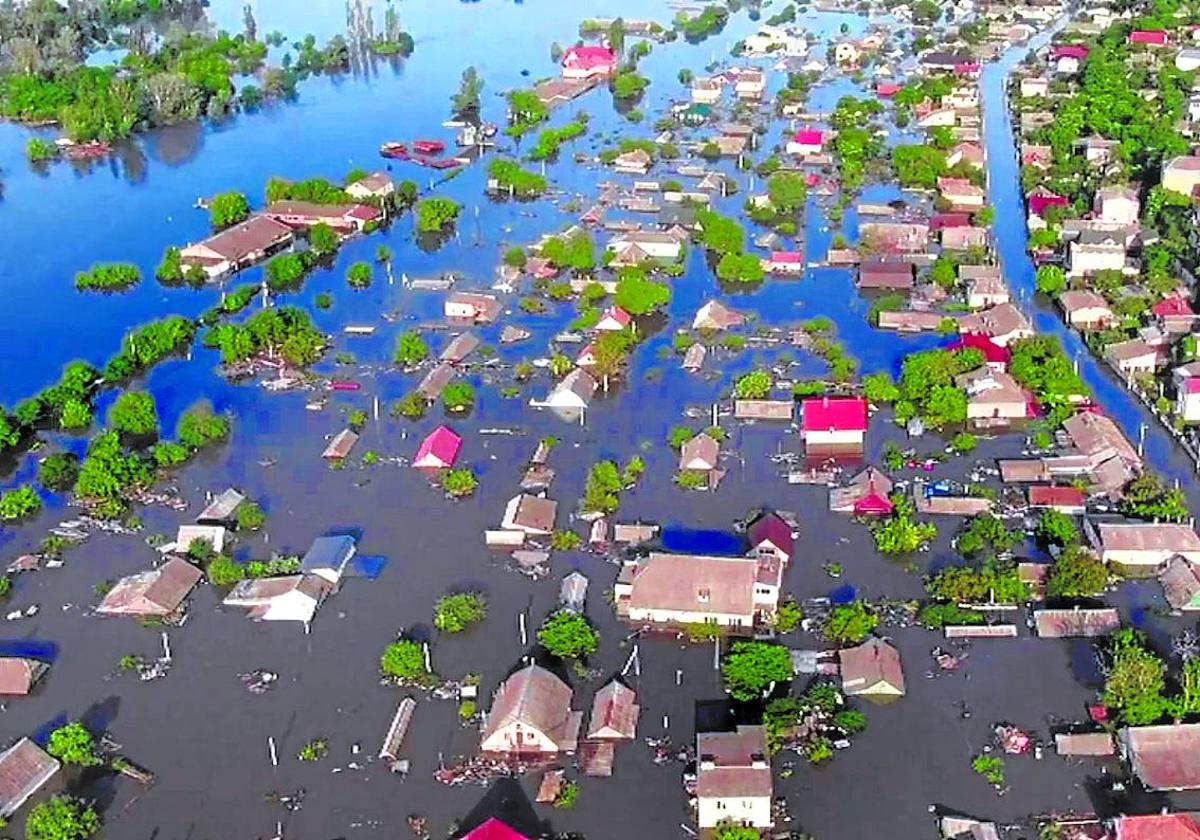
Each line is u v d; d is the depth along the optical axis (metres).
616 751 129.50
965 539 157.75
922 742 129.88
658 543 161.62
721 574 147.25
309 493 175.00
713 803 118.94
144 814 123.12
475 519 168.38
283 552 162.00
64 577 158.62
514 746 130.00
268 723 134.25
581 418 193.38
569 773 127.31
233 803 124.31
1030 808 121.75
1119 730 128.75
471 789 125.81
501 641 145.38
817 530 164.00
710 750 124.19
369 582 156.12
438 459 179.62
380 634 147.12
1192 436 181.75
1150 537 154.75
